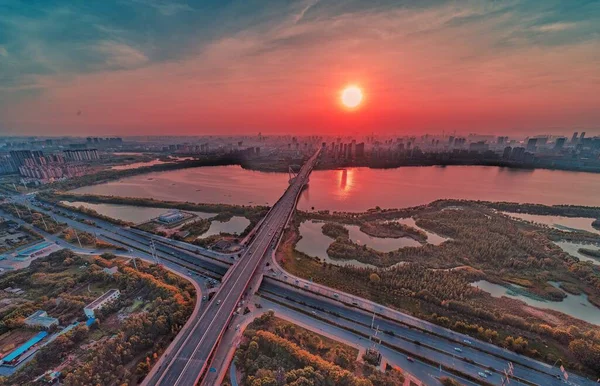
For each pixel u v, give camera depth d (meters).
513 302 155.62
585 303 156.88
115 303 147.50
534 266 189.25
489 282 174.75
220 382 105.81
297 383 97.44
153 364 114.38
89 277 171.50
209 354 115.31
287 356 112.56
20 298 155.00
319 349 121.00
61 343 118.88
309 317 142.12
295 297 158.12
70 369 109.12
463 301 151.62
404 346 123.88
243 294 158.38
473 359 117.12
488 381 107.56
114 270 177.62
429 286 161.12
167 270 185.25
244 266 185.75
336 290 161.75
